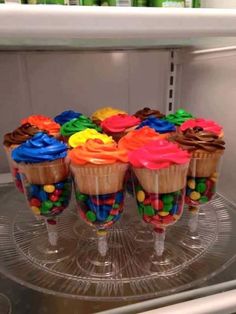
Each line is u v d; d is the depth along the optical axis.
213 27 0.22
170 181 0.28
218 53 0.45
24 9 0.18
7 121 0.52
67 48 0.47
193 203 0.34
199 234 0.35
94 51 0.52
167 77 0.57
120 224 0.37
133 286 0.27
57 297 0.26
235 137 0.43
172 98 0.58
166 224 0.30
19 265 0.30
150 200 0.29
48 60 0.51
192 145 0.31
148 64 0.56
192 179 0.33
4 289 0.27
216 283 0.27
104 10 0.19
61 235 0.36
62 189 0.32
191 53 0.52
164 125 0.39
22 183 0.33
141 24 0.20
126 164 0.29
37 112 0.53
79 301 0.26
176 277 0.28
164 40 0.31
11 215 0.40
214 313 0.23
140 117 0.45
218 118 0.47
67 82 0.53
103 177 0.28
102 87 0.55
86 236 0.35
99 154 0.27
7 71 0.50
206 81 0.49
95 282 0.28
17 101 0.51
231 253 0.32
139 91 0.57
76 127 0.39
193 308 0.23
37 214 0.32
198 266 0.30
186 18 0.21
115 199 0.29
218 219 0.39
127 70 0.56
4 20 0.18
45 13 0.18
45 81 0.52
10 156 0.36
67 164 0.31
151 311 0.23
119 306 0.25
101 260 0.31
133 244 0.34
